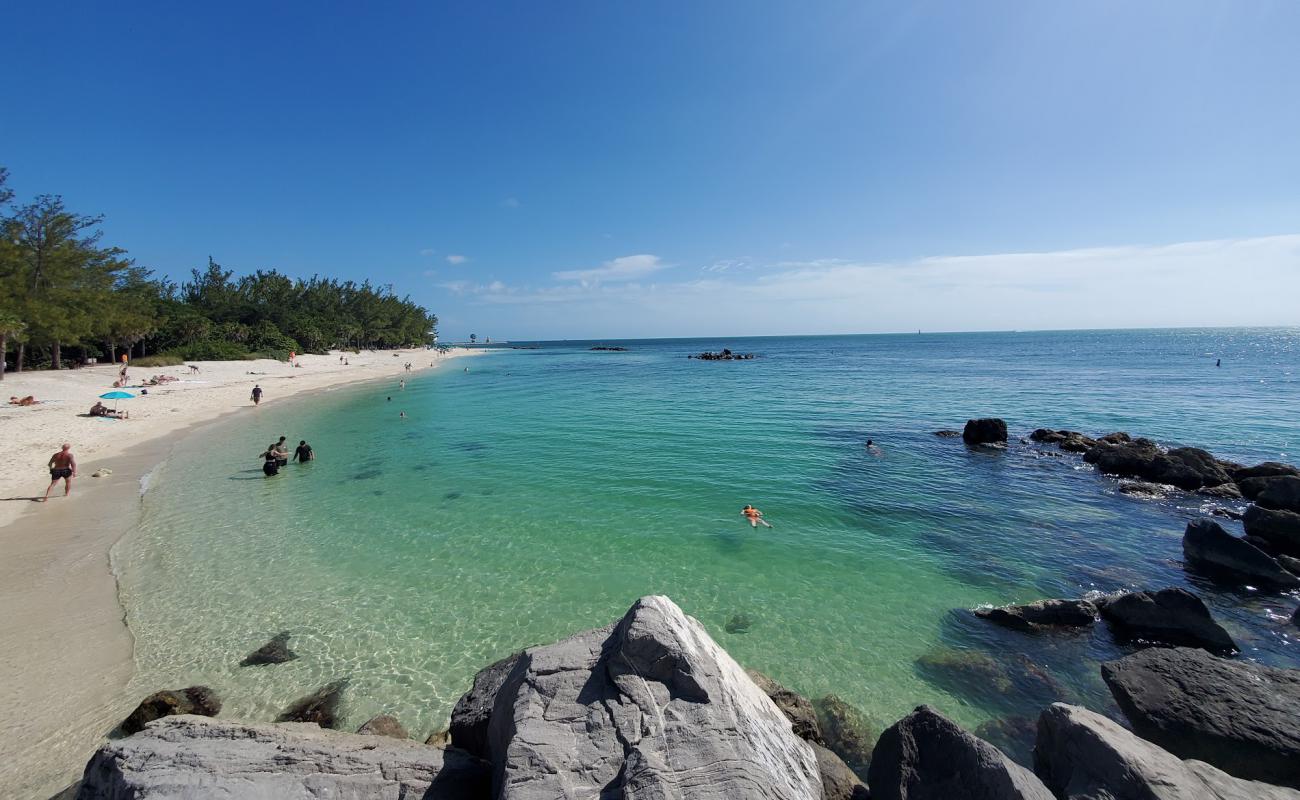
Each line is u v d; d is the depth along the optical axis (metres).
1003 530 15.40
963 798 5.16
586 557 13.73
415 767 5.50
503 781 4.72
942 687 8.93
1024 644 10.00
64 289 46.22
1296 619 10.71
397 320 145.12
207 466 22.33
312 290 112.62
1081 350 109.06
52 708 8.03
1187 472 19.14
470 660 9.66
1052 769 6.11
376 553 13.93
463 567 13.17
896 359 94.19
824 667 9.48
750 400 42.69
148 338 62.16
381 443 27.36
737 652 9.89
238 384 49.88
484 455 24.55
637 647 5.72
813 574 12.80
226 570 12.84
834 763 6.42
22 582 11.88
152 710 7.71
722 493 18.72
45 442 24.12
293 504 17.67
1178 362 72.69
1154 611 10.06
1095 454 22.36
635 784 4.41
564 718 5.25
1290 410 33.72
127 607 11.02
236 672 9.15
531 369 87.19
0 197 42.59
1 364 36.72
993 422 26.03
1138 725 7.23
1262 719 6.70
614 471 21.58
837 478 20.44
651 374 72.69
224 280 91.00
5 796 6.42
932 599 11.66
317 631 10.43
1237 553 12.49
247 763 5.25
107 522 15.54
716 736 4.95
